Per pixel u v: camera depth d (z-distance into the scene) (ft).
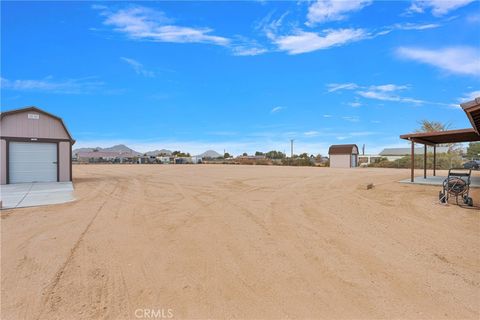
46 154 49.39
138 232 18.52
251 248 15.55
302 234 18.17
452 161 99.04
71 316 9.09
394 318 9.03
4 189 39.70
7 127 46.14
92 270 12.60
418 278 11.89
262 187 42.60
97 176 63.41
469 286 11.19
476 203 28.40
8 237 17.34
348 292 10.70
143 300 10.11
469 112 21.13
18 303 9.84
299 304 9.86
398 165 113.29
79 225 20.24
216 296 10.40
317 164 139.54
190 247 15.66
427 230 19.06
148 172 78.33
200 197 32.96
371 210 25.53
